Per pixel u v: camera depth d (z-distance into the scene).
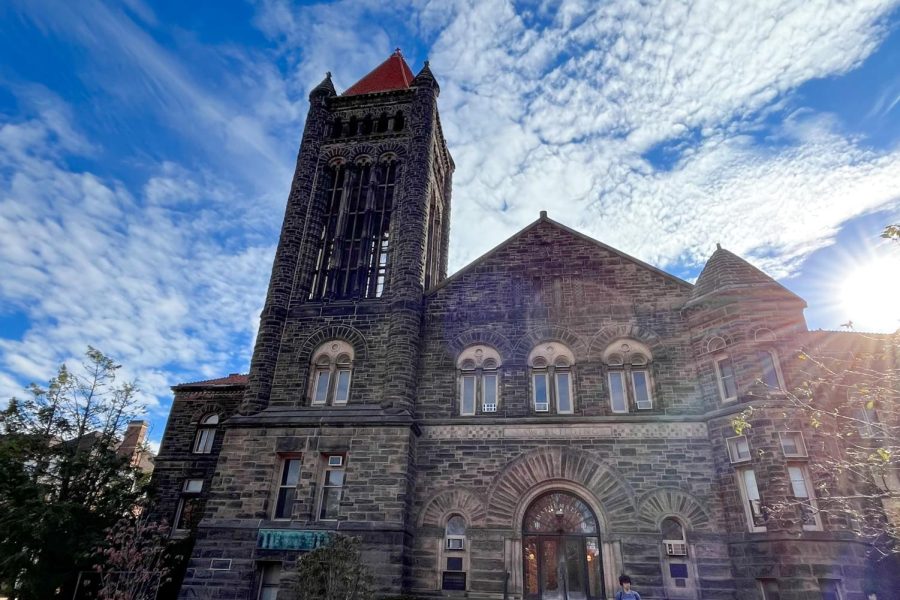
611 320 26.61
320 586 18.25
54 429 30.98
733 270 25.52
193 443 33.66
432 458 24.84
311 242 31.62
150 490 31.75
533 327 27.11
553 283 28.05
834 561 19.06
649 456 23.39
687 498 22.41
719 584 20.83
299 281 30.33
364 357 27.47
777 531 19.86
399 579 21.58
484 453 24.58
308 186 33.22
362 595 18.28
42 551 26.70
